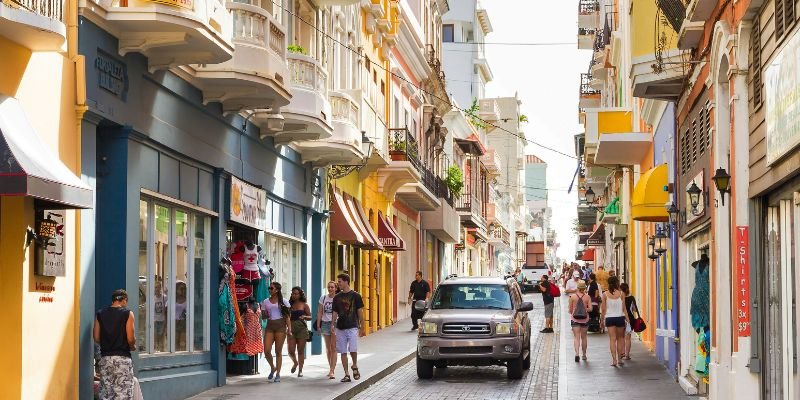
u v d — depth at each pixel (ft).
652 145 87.35
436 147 160.76
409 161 118.42
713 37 50.31
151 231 54.03
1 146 36.60
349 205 101.86
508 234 325.01
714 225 52.60
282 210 79.56
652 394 59.41
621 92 114.42
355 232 97.96
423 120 149.59
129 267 49.67
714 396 51.98
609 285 76.02
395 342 102.22
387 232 115.96
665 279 76.74
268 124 69.56
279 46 61.52
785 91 37.78
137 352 51.55
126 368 45.06
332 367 68.69
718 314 51.39
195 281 61.00
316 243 90.43
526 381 71.67
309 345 87.20
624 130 91.35
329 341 68.85
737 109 46.57
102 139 49.44
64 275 44.55
